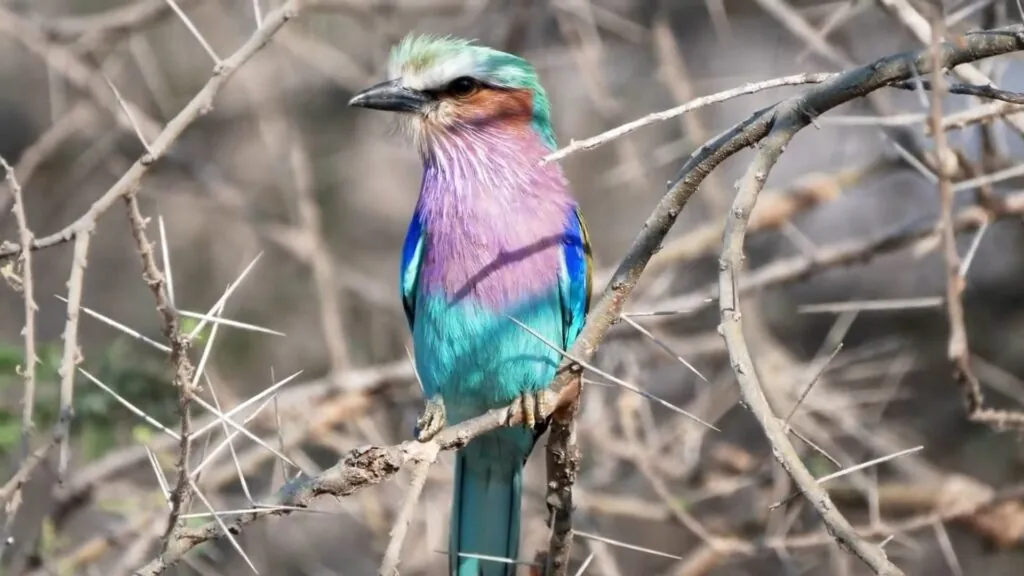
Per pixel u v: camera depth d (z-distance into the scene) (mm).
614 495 12570
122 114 12477
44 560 10055
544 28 15062
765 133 6484
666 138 15164
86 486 10680
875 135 14484
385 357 14586
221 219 15641
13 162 15992
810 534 11133
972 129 10859
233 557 13828
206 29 15695
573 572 11648
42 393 10625
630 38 13492
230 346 14844
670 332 13742
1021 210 10398
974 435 13844
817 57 13766
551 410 7250
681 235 14461
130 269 15695
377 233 16156
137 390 11062
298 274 15156
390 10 13211
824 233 15477
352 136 15812
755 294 12281
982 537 11289
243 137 15977
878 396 12883
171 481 10859
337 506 13055
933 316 14547
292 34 13672
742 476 11969
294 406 11906
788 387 11695
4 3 13062
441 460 12211
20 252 6832
